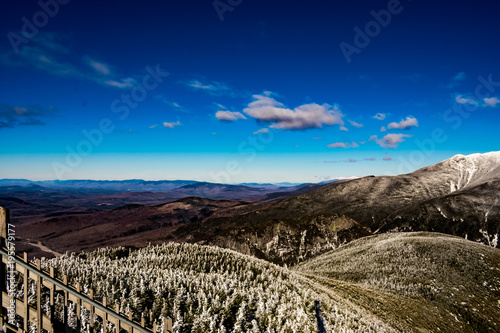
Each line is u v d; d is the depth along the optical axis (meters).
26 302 8.10
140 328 7.43
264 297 21.83
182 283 20.36
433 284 54.88
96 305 7.96
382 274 61.97
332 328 21.81
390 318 35.75
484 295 52.62
